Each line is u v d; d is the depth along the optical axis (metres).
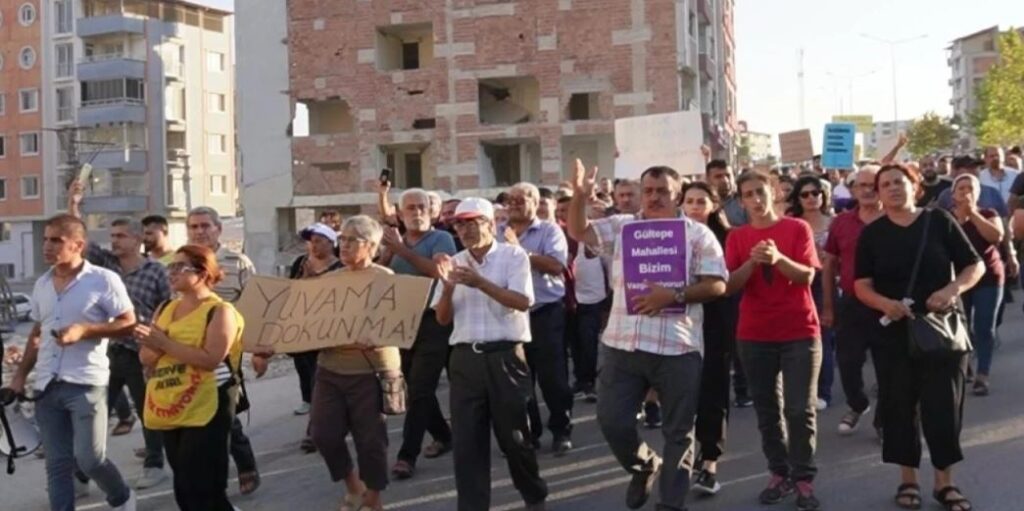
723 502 7.60
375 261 9.12
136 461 10.02
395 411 7.53
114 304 7.16
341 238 7.74
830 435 9.44
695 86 41.47
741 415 10.45
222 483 6.68
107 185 68.62
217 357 6.52
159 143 69.81
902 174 7.08
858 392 9.40
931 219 7.06
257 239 42.81
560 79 39.12
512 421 7.15
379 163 41.38
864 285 7.13
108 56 69.69
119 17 68.75
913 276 6.95
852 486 7.84
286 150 42.47
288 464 9.66
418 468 9.14
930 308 6.89
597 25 38.81
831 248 9.48
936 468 7.12
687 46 38.97
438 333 8.75
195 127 73.12
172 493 8.84
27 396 8.05
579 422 10.49
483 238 7.16
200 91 73.50
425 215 9.14
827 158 17.02
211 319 6.57
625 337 6.90
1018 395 10.52
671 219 6.96
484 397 7.17
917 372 7.09
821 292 10.15
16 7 72.12
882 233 7.10
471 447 7.15
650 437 9.70
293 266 10.32
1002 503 7.24
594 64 38.84
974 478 7.85
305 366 11.64
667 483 6.80
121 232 9.16
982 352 10.62
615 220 7.29
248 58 43.12
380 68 41.50
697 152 13.20
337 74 41.41
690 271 6.87
